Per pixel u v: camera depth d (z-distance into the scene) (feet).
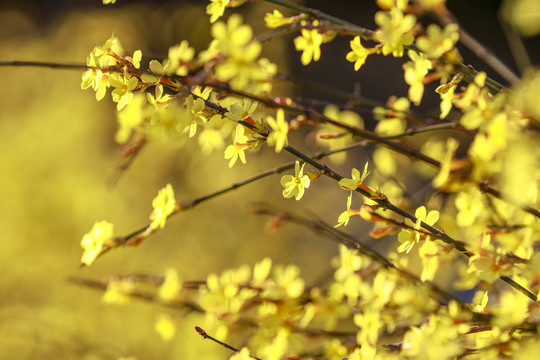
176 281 5.08
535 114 4.43
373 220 4.59
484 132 4.49
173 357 8.57
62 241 10.86
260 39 4.90
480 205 4.55
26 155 11.51
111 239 4.86
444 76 4.65
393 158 5.45
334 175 4.62
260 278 4.99
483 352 4.64
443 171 4.45
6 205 10.85
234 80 4.40
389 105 5.32
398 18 4.53
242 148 4.59
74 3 23.81
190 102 4.53
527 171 4.43
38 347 8.63
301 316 4.96
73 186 11.31
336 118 5.32
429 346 4.58
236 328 5.00
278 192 12.05
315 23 4.72
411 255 6.25
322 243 12.00
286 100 4.97
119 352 8.50
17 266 10.34
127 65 4.56
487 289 4.87
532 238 4.62
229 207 11.93
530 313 4.62
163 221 4.78
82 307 9.75
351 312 4.94
